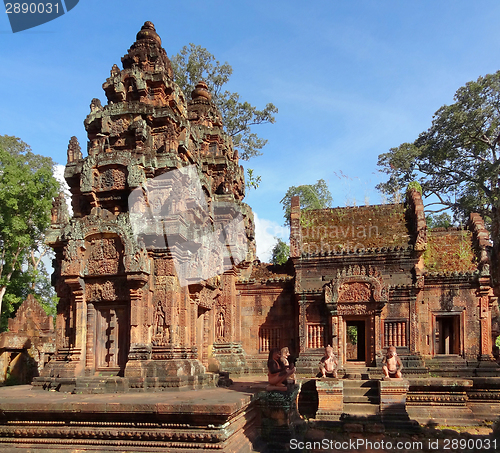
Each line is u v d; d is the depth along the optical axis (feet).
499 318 66.90
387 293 60.49
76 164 47.60
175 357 40.47
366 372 58.95
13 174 100.12
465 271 61.67
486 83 110.93
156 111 46.73
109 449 28.53
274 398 36.70
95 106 50.03
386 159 120.57
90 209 46.93
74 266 41.63
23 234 103.65
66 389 39.32
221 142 68.90
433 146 117.19
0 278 102.37
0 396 35.42
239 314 68.54
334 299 61.52
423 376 58.13
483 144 113.19
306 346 63.52
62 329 44.52
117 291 41.68
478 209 108.68
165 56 52.80
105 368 40.96
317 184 116.16
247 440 32.35
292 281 67.56
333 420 49.21
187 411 27.58
